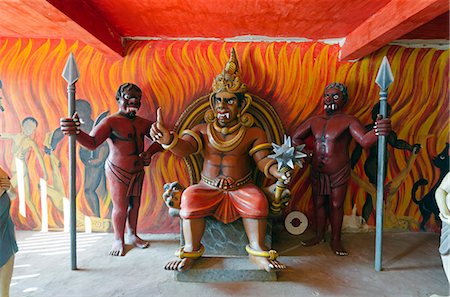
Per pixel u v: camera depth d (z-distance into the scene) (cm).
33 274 244
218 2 238
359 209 333
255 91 326
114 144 283
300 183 329
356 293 222
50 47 321
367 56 325
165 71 324
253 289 227
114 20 276
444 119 330
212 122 281
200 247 253
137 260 271
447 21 273
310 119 309
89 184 328
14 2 215
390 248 297
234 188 265
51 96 323
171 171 328
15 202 331
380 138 254
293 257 279
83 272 248
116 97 296
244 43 325
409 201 335
